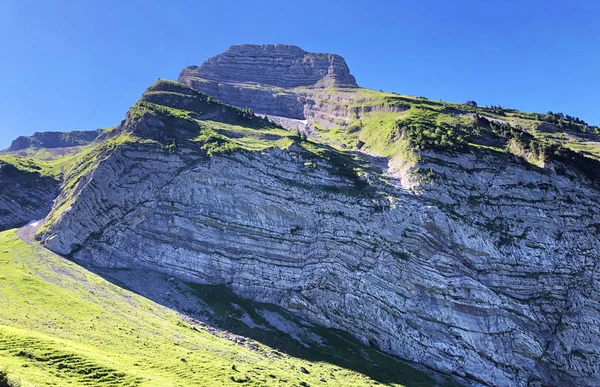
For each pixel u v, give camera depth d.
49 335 74.12
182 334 93.75
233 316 113.00
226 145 158.25
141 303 107.81
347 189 147.25
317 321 117.56
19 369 55.41
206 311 113.25
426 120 190.12
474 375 108.25
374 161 169.50
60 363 61.44
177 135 167.00
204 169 149.25
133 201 143.62
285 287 126.31
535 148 155.12
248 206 141.88
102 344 76.19
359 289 121.81
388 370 100.44
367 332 114.94
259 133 182.50
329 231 134.62
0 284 100.00
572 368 110.62
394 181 152.38
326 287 122.62
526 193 142.00
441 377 105.12
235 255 133.50
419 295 121.19
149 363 72.06
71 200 145.00
